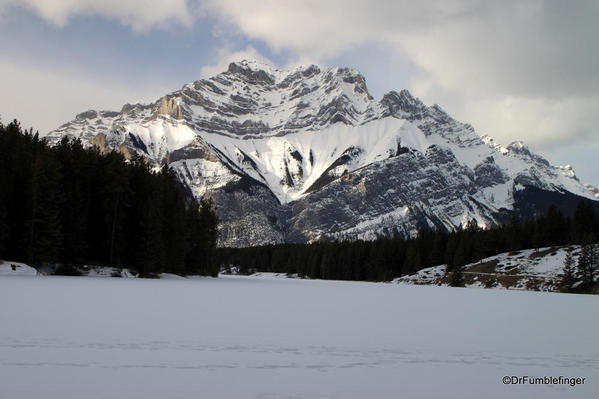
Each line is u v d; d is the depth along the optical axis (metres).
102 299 36.78
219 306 37.38
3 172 70.94
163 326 24.53
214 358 17.73
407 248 186.88
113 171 83.81
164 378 14.82
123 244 85.19
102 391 13.34
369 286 114.25
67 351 17.77
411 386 15.17
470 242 165.25
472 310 43.94
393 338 24.06
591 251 114.62
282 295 57.59
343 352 19.91
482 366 18.34
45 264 74.06
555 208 161.50
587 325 32.94
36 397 12.66
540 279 124.44
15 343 18.75
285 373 16.05
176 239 101.75
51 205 72.88
